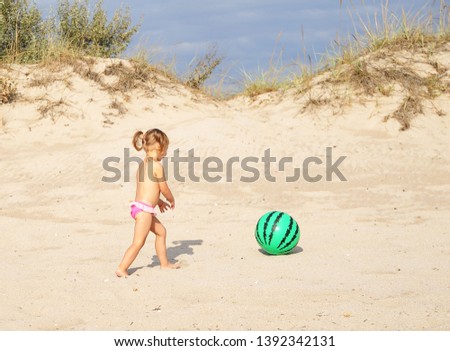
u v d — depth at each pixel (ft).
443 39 70.95
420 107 60.03
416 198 41.88
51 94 62.44
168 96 65.51
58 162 51.11
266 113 65.62
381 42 71.05
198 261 28.71
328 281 24.62
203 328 19.93
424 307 21.20
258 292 23.35
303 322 20.20
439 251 29.12
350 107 61.46
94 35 74.08
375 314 20.71
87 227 36.40
